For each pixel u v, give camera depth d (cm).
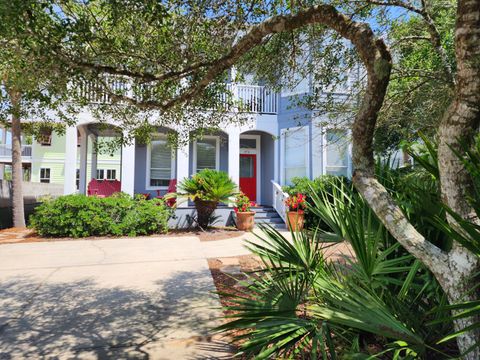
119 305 374
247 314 199
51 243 741
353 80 565
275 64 434
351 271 232
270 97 1120
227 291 420
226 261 585
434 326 195
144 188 1196
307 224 858
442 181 158
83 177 1128
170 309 362
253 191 1266
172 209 930
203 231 919
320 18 223
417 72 403
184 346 279
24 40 208
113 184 1195
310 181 941
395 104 450
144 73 297
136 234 860
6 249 675
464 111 145
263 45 412
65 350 272
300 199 841
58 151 1959
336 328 199
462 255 153
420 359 167
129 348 275
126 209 855
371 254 205
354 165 198
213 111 461
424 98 434
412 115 455
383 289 208
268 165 1230
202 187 924
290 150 1079
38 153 1933
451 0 399
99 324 324
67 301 387
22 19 202
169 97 352
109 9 239
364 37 198
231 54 283
